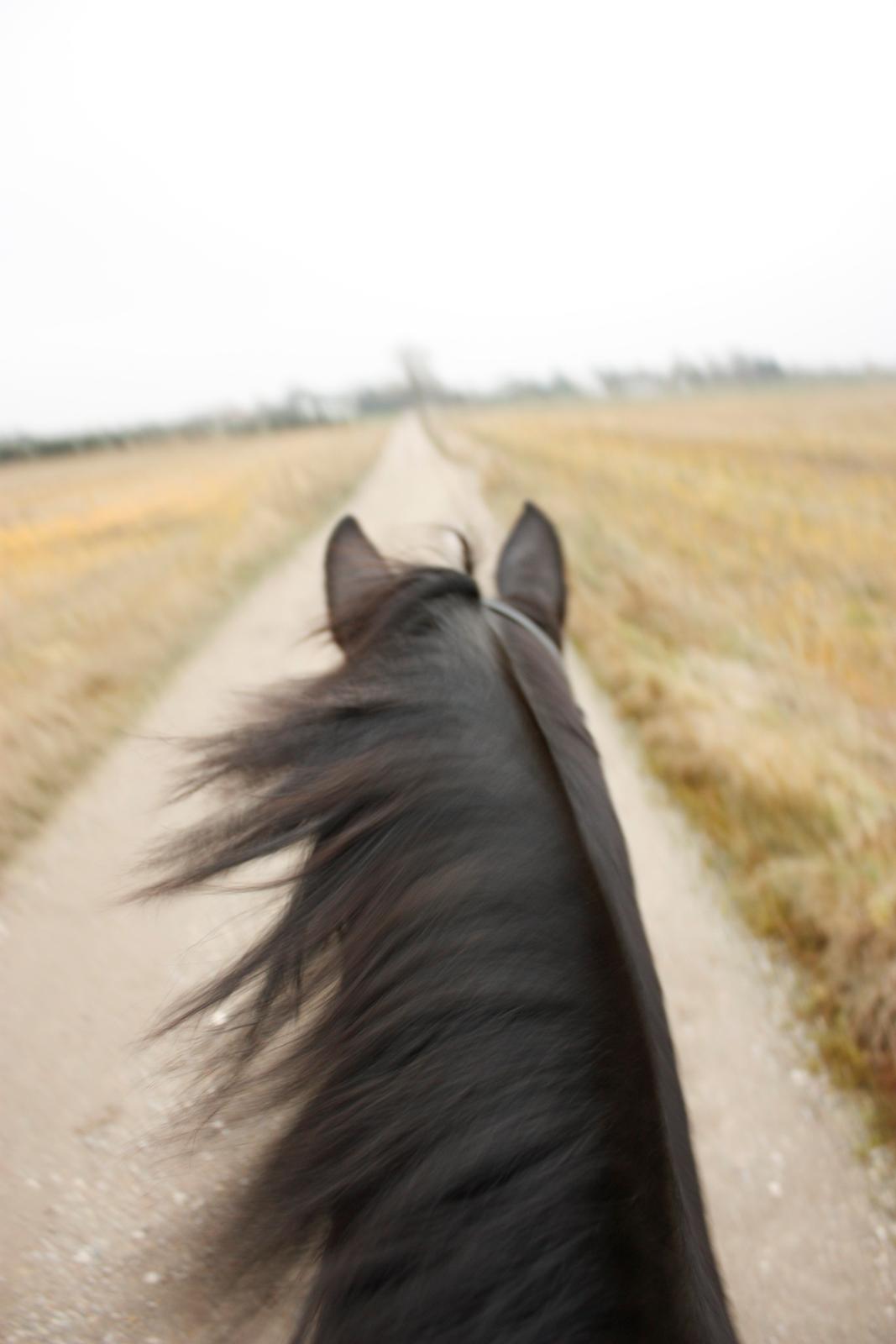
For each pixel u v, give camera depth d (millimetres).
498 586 2254
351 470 21844
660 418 34344
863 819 3502
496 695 1128
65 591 9055
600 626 6570
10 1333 1901
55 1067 2648
